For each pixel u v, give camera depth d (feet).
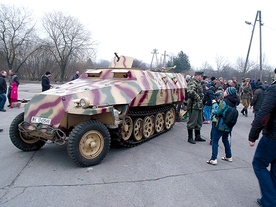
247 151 22.56
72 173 15.81
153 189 14.02
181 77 33.65
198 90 24.04
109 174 15.88
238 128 33.50
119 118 19.79
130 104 20.57
